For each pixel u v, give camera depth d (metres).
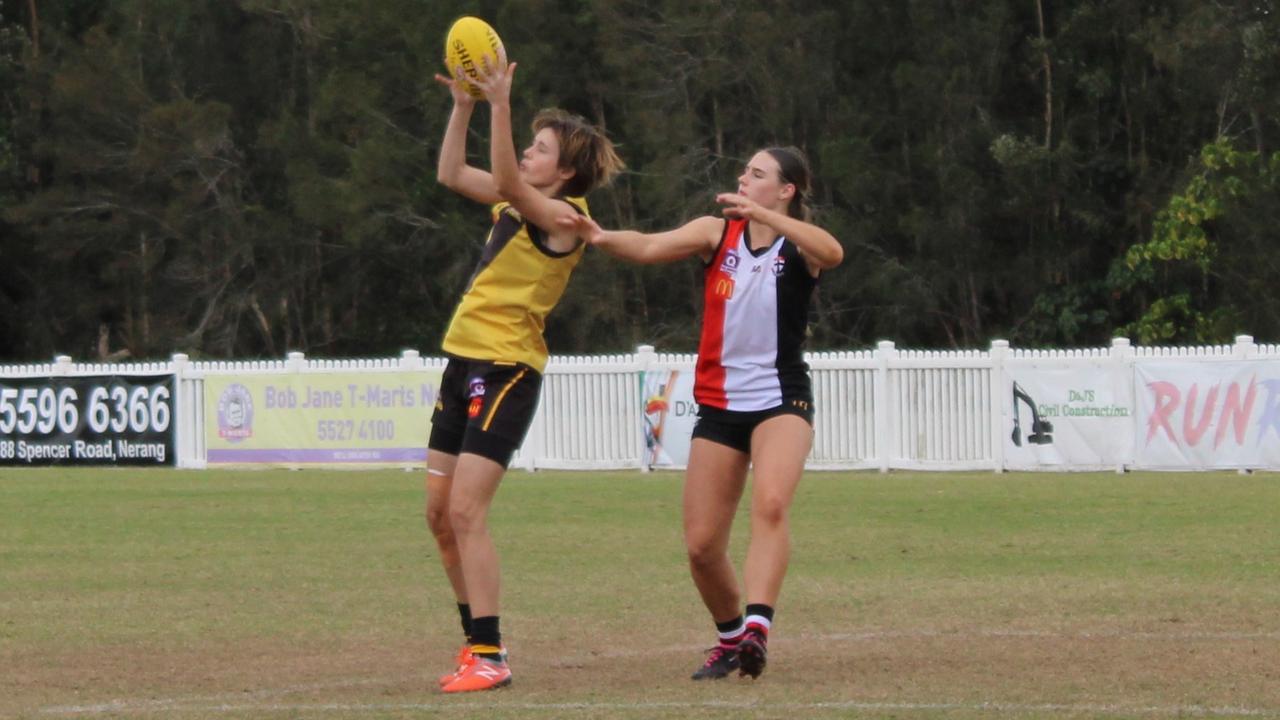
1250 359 79.31
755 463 26.22
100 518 62.88
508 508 65.94
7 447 100.88
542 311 27.69
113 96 165.88
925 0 149.50
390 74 157.50
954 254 149.25
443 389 28.25
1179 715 23.97
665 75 152.88
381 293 173.75
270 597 40.34
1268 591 39.53
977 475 82.81
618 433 90.50
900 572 44.41
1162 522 57.59
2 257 179.50
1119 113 158.88
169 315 173.62
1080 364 82.81
